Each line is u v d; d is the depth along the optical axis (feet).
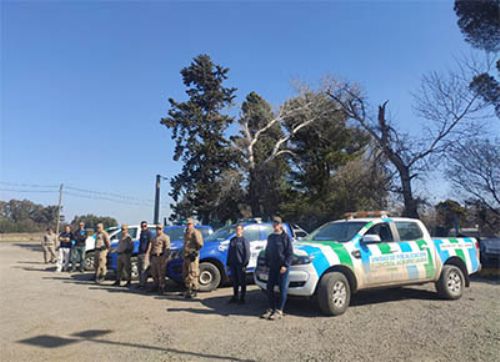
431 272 26.89
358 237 25.04
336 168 99.40
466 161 60.85
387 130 72.74
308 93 101.35
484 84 64.80
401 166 70.90
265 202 97.09
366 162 82.64
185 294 29.76
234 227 35.45
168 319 22.57
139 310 25.14
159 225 32.94
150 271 34.91
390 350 16.69
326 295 22.57
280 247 22.67
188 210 106.42
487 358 15.62
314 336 18.81
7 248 119.14
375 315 23.00
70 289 34.55
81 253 49.32
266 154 105.29
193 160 105.50
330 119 96.84
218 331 19.84
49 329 20.52
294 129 102.22
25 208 321.73
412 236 27.22
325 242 24.89
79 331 20.08
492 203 60.13
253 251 33.96
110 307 26.16
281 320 22.09
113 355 16.28
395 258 25.58
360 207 81.00
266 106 106.73
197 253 30.01
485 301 27.14
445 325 20.59
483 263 46.39
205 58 111.86
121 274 37.14
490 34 67.77
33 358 15.99
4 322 22.12
